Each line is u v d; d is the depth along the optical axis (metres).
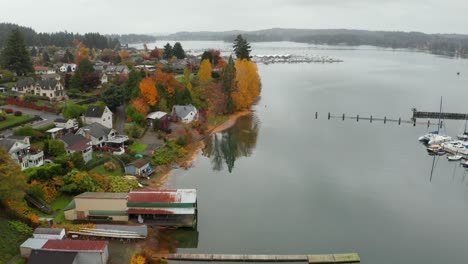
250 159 87.50
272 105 143.12
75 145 74.38
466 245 54.91
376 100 157.25
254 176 77.44
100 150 81.62
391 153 93.62
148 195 58.09
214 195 68.44
